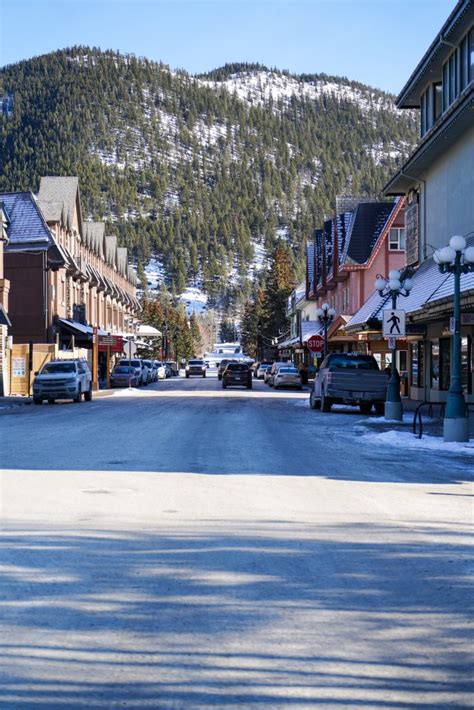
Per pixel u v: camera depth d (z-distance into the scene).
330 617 5.63
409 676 4.62
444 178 31.39
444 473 13.04
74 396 34.44
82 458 14.45
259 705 4.24
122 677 4.59
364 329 34.62
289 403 34.97
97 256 72.81
